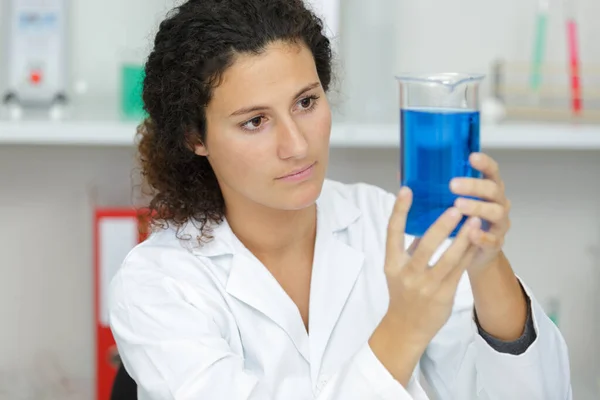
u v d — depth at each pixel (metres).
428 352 1.32
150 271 1.26
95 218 1.99
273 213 1.26
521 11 2.13
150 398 1.15
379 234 1.38
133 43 2.10
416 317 0.96
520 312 1.09
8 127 1.83
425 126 0.90
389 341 0.99
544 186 2.24
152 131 1.33
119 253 2.00
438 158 0.90
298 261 1.33
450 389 1.31
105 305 2.03
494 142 1.89
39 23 2.03
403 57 2.13
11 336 2.22
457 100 0.89
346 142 1.87
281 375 1.25
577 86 2.04
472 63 2.14
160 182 1.34
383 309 1.31
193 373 1.09
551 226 2.26
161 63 1.21
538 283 2.28
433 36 2.12
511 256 2.26
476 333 1.11
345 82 2.01
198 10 1.13
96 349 2.04
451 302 0.95
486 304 1.07
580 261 2.28
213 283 1.27
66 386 2.20
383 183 2.20
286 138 1.09
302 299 1.34
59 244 2.19
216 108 1.12
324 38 1.26
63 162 2.16
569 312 2.29
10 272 2.20
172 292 1.22
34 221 2.18
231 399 1.06
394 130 1.88
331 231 1.34
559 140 1.90
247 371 1.18
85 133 1.85
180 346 1.13
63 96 2.00
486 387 1.16
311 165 1.12
